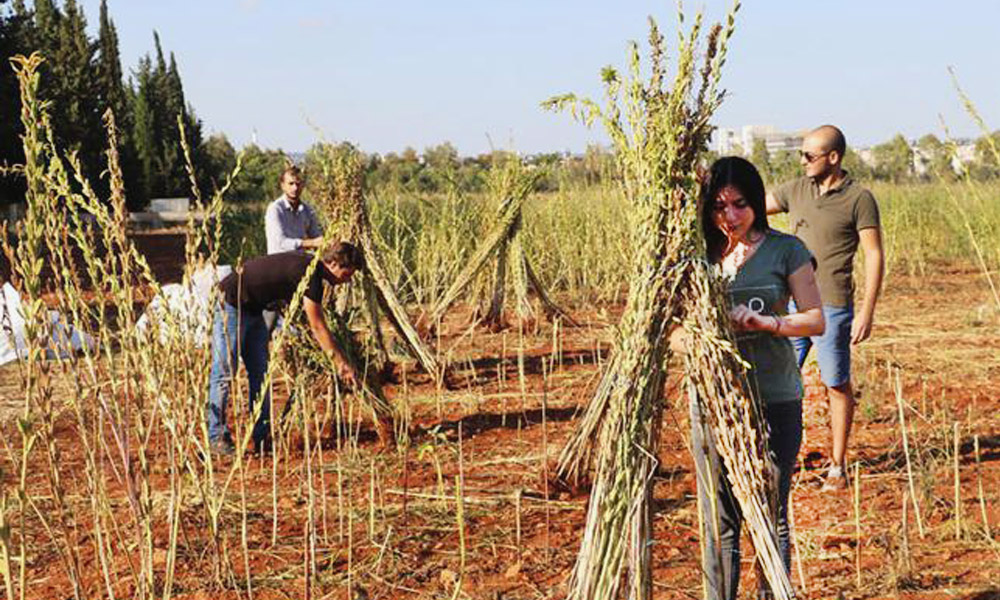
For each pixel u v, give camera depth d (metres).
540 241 13.66
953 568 4.33
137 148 50.56
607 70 3.17
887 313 11.84
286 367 6.35
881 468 5.74
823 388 6.15
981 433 6.40
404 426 6.70
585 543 3.04
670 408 3.31
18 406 7.26
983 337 9.88
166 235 31.83
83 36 39.84
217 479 5.72
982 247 15.77
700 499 3.33
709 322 3.05
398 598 4.21
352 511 5.21
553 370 8.73
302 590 4.30
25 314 2.66
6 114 24.80
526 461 6.02
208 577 4.41
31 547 4.73
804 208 5.29
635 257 3.18
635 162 3.17
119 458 6.06
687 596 4.13
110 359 3.31
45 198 2.87
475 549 4.71
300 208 8.32
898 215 17.19
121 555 4.65
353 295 8.38
